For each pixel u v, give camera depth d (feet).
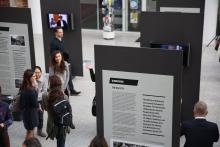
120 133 17.65
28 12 27.58
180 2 28.43
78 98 34.19
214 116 29.84
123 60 16.55
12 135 27.45
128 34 58.85
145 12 25.25
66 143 26.21
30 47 28.43
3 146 21.98
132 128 17.34
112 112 17.46
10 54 29.01
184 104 26.25
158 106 16.58
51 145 25.91
